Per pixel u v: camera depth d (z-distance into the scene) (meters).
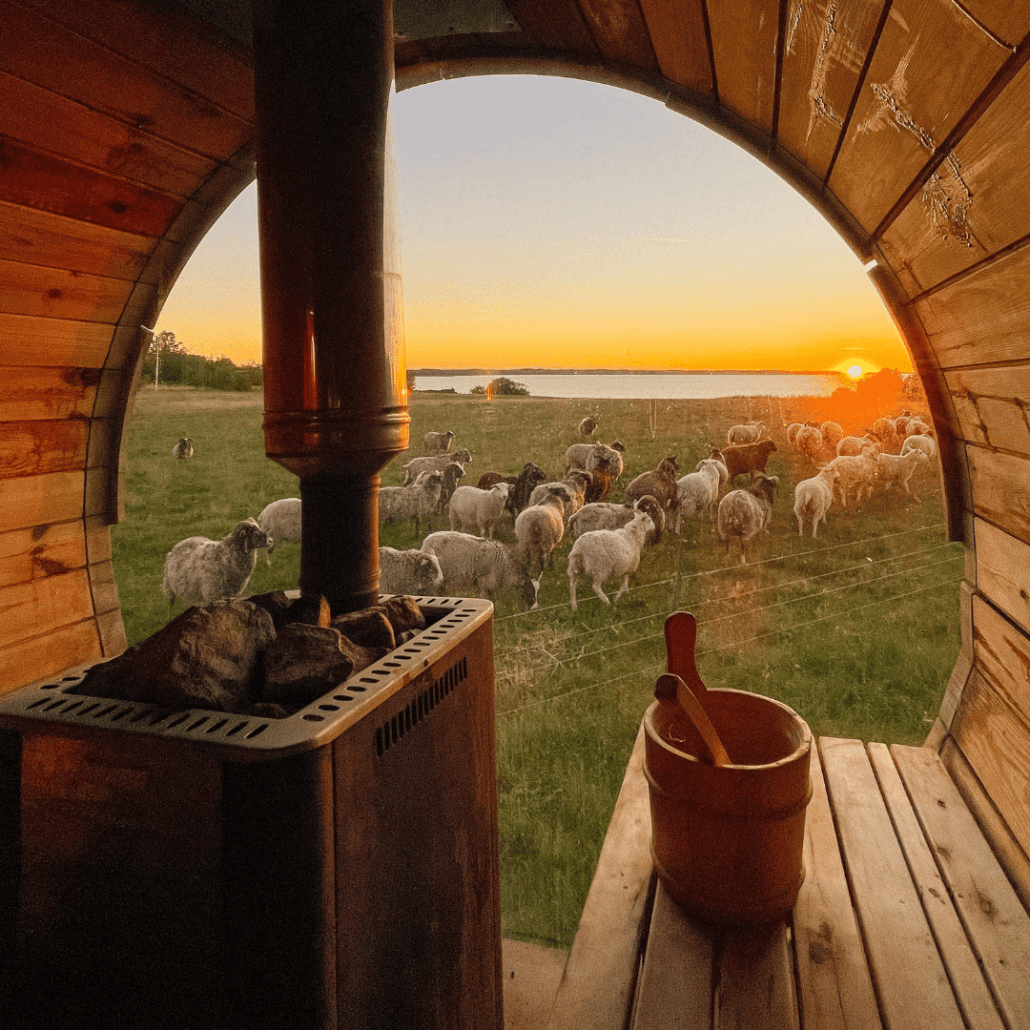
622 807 2.33
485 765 1.62
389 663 1.26
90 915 1.04
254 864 0.97
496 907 1.67
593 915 1.84
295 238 1.41
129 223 2.50
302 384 1.44
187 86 2.18
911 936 1.72
